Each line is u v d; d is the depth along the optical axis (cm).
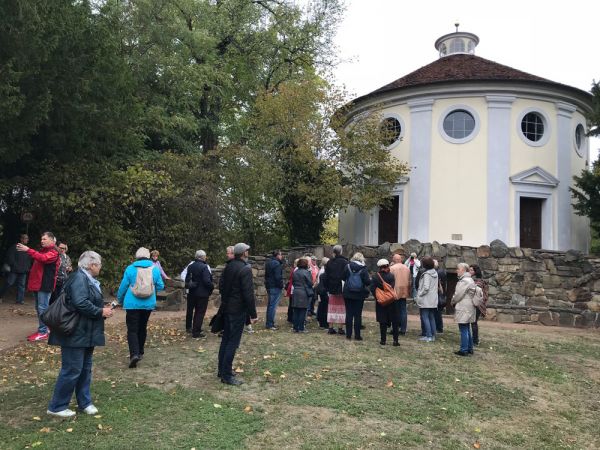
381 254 1709
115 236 1593
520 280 1667
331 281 1052
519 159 2106
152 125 2034
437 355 924
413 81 2242
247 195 2072
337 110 2034
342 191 1912
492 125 2103
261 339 985
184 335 1015
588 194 1811
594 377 873
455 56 2531
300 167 1997
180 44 2288
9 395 625
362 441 542
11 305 1306
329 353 890
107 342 934
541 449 575
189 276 998
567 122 2195
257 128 2152
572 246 2173
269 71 2809
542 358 973
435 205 2134
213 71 2325
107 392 641
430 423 613
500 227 2055
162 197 1714
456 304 957
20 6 1117
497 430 616
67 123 1419
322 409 624
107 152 1758
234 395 655
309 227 2136
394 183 2077
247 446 512
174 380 706
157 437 519
